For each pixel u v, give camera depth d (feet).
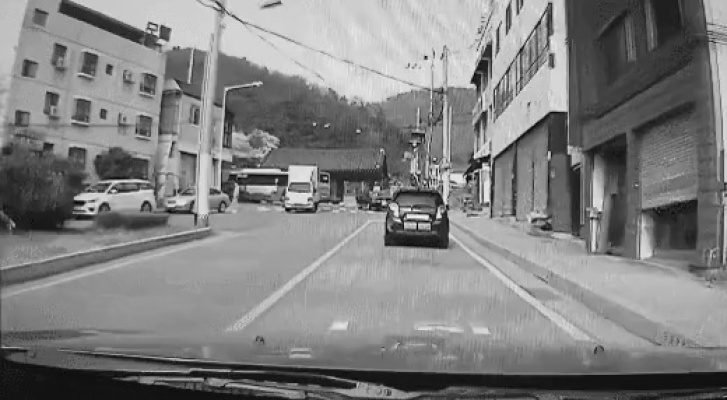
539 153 64.85
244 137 125.90
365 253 44.37
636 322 22.08
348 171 159.53
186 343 11.57
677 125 33.83
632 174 38.91
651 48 35.99
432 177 148.25
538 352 11.05
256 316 21.84
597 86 44.50
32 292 26.25
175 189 80.07
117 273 32.40
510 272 36.55
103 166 66.28
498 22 93.61
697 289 27.86
